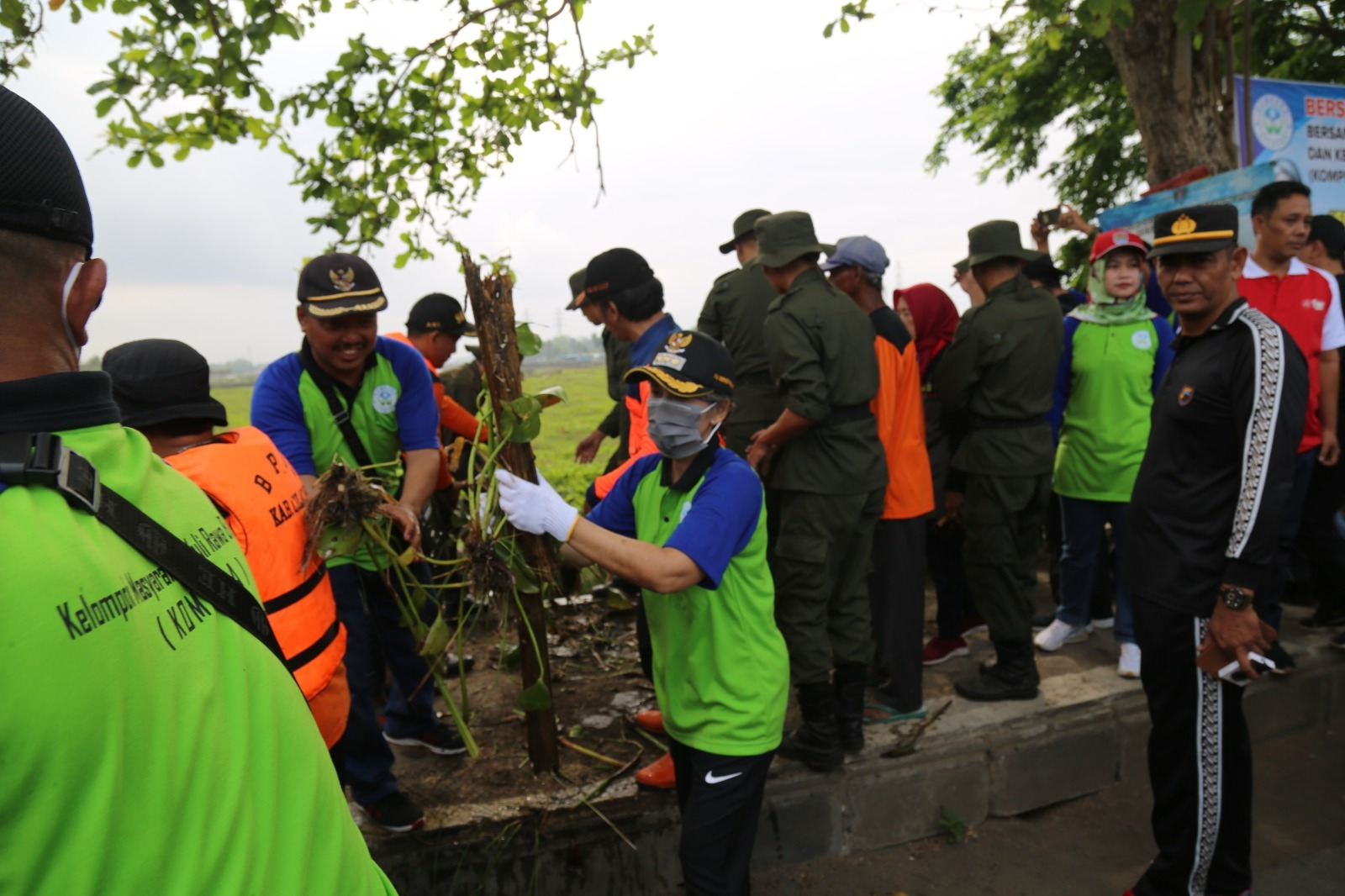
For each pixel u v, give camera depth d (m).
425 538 4.01
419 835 2.71
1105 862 3.05
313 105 2.98
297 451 2.81
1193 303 2.47
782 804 3.01
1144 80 5.70
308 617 1.92
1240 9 9.34
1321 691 3.92
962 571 4.05
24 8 2.42
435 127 3.10
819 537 2.97
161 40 2.68
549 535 2.47
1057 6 3.13
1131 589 2.65
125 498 0.77
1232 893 2.54
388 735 3.28
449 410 3.94
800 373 2.91
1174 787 2.55
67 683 0.62
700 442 2.13
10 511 0.65
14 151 0.71
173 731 0.70
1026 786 3.33
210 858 0.70
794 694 3.71
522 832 2.78
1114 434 3.78
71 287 0.77
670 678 2.25
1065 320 4.03
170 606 0.76
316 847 0.84
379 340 2.96
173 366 1.89
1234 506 2.38
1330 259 4.28
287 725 0.86
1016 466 3.38
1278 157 5.62
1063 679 3.71
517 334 2.31
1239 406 2.33
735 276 3.80
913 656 3.38
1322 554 4.09
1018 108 12.68
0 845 0.60
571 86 2.81
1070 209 5.07
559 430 16.44
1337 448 3.79
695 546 2.02
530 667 2.66
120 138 2.75
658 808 2.84
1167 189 5.04
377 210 3.22
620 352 4.33
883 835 3.14
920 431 3.43
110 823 0.63
